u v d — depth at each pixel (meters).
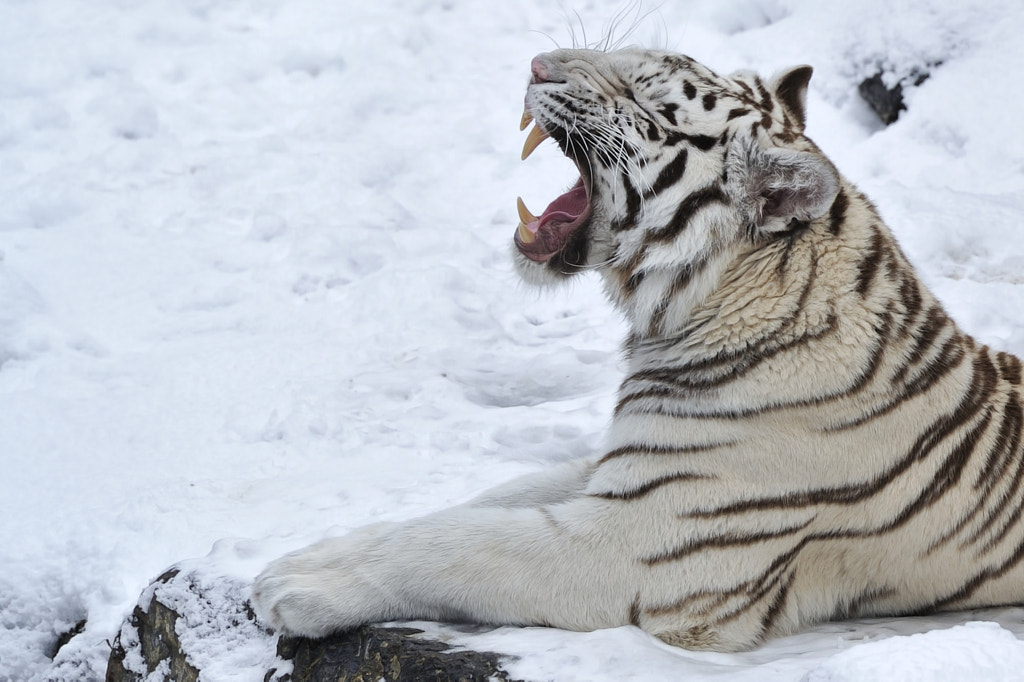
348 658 6.61
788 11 19.34
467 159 17.89
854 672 4.79
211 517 9.79
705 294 7.00
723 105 7.11
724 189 6.98
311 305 14.36
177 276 15.15
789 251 6.85
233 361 12.91
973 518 7.01
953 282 13.05
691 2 20.23
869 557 7.06
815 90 17.80
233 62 20.23
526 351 13.21
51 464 11.09
